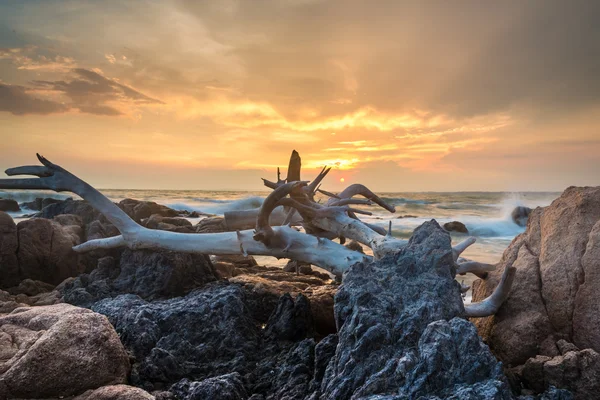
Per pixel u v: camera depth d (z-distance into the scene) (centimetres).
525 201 4419
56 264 859
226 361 499
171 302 604
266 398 418
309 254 719
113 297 697
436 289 426
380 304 407
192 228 1069
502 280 479
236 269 927
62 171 793
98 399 382
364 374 348
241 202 4303
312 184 768
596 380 360
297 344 496
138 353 493
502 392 306
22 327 461
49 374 390
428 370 324
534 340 451
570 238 484
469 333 347
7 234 829
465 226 2667
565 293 455
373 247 652
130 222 792
